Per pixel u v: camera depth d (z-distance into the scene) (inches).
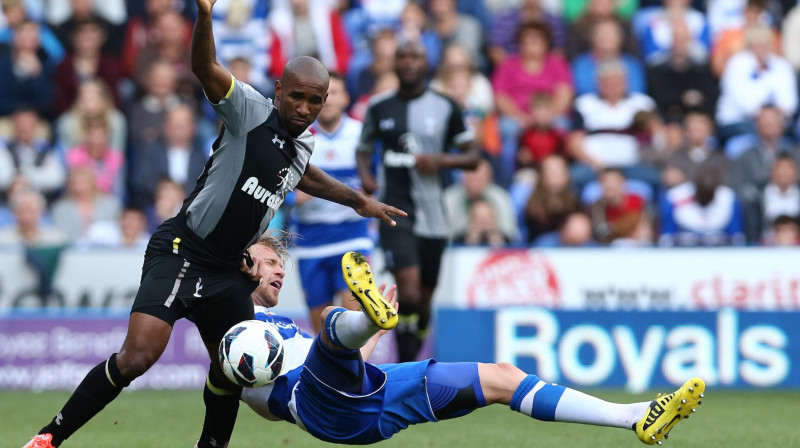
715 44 2005.4
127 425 1069.1
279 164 689.0
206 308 694.5
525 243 1722.4
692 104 1935.3
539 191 1711.4
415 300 1291.8
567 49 1982.0
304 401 693.9
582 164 1804.9
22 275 1462.8
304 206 1275.8
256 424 1077.1
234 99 662.5
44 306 1466.5
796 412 1192.8
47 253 1467.8
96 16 1925.4
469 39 1968.5
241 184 678.5
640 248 1523.1
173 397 1347.2
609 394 1390.3
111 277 1481.3
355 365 677.3
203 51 639.1
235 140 676.7
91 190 1699.1
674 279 1524.4
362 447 914.1
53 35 1908.2
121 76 1891.0
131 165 1775.3
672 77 1942.7
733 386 1483.8
